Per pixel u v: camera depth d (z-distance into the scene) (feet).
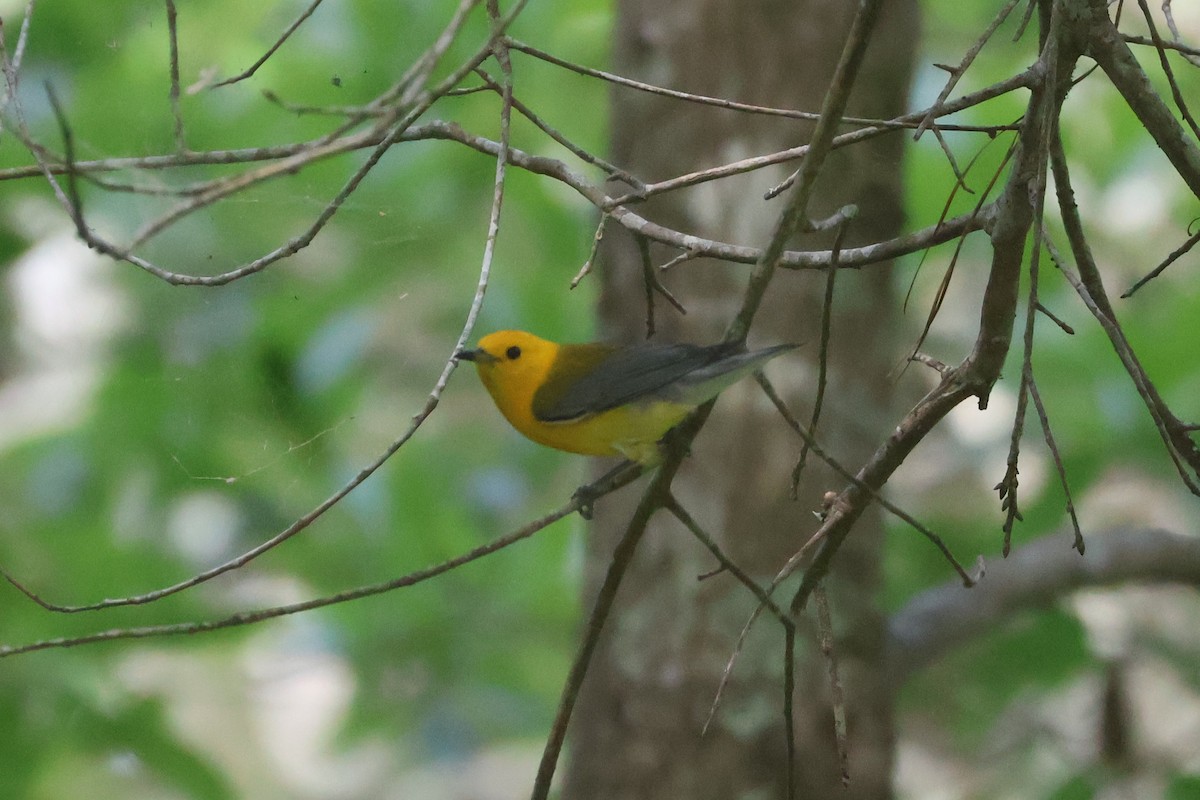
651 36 32.07
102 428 39.42
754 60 31.32
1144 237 43.65
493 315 41.65
